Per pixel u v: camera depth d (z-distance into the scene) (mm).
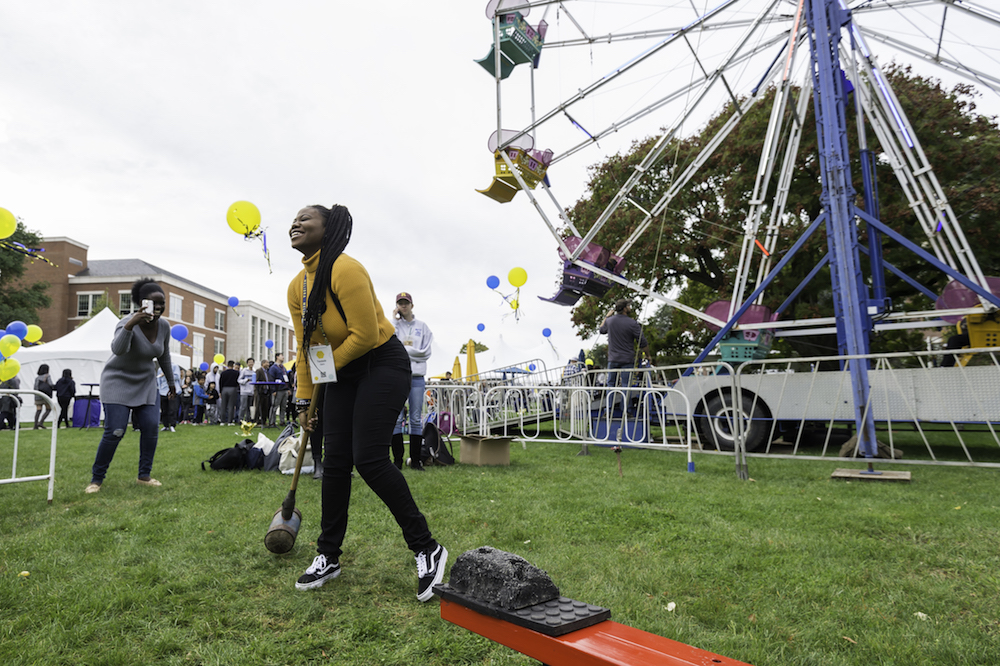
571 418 7613
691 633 1978
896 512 3740
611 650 979
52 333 46188
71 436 10453
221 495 4434
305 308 2562
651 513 3752
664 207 11156
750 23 9477
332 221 2529
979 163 11195
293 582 2492
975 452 7574
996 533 3215
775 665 1774
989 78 8789
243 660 1803
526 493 4445
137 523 3465
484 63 10930
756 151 12562
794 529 3354
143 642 1940
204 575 2529
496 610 1198
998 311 7371
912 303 13242
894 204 11594
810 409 7188
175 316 50125
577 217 17141
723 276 13633
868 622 2080
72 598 2277
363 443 2408
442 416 8828
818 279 12727
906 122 8609
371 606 2248
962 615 2166
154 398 4930
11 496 4324
